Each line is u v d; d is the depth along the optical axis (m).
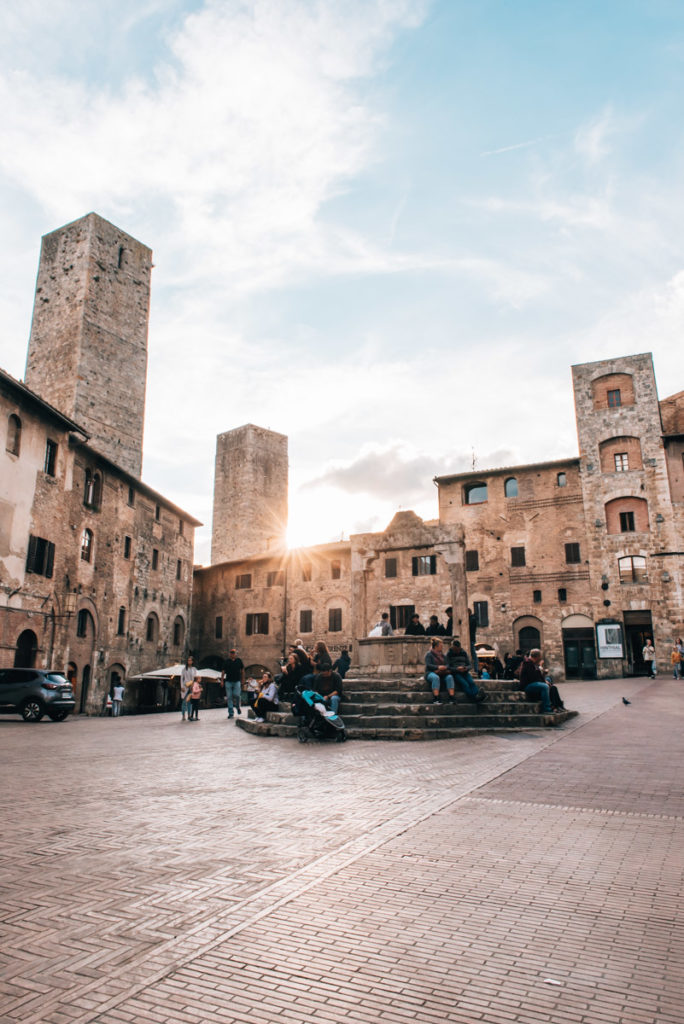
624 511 45.47
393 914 5.20
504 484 49.53
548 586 46.69
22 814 8.23
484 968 4.39
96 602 37.66
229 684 25.44
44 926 4.97
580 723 16.78
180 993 4.07
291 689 19.27
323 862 6.39
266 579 57.22
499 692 18.05
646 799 8.65
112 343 47.91
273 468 73.19
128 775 11.05
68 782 10.38
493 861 6.38
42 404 30.27
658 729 15.36
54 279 48.34
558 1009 3.92
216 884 5.84
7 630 28.34
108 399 47.12
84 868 6.25
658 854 6.54
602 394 47.44
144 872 6.14
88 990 4.09
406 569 50.59
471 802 8.59
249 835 7.32
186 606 51.59
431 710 16.62
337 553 53.66
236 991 4.10
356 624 23.97
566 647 45.72
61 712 24.30
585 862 6.33
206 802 8.93
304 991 4.11
